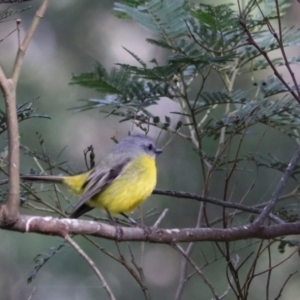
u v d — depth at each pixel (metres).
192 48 9.22
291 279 14.77
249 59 10.09
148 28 9.91
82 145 16.22
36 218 6.61
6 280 15.41
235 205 8.48
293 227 8.02
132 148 9.84
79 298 15.44
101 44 17.44
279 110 9.46
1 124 8.48
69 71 16.92
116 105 9.62
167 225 15.37
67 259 15.33
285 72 15.61
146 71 9.28
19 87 16.20
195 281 14.88
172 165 15.61
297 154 8.24
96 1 17.33
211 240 7.86
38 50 17.02
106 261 15.59
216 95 9.48
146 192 9.59
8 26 17.12
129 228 7.56
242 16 8.38
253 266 7.82
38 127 15.54
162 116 15.38
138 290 15.79
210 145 14.62
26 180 9.20
